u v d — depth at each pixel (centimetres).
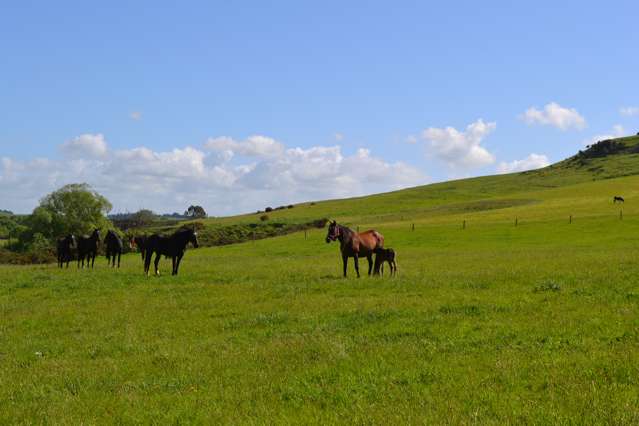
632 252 3472
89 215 8631
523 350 1122
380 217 10950
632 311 1420
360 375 1012
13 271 3316
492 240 6006
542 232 6388
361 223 9812
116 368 1177
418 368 1031
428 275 2497
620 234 5825
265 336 1413
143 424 849
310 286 2250
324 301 1858
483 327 1340
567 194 12362
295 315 1642
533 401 829
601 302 1580
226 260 4506
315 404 888
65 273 3070
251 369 1112
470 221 8150
